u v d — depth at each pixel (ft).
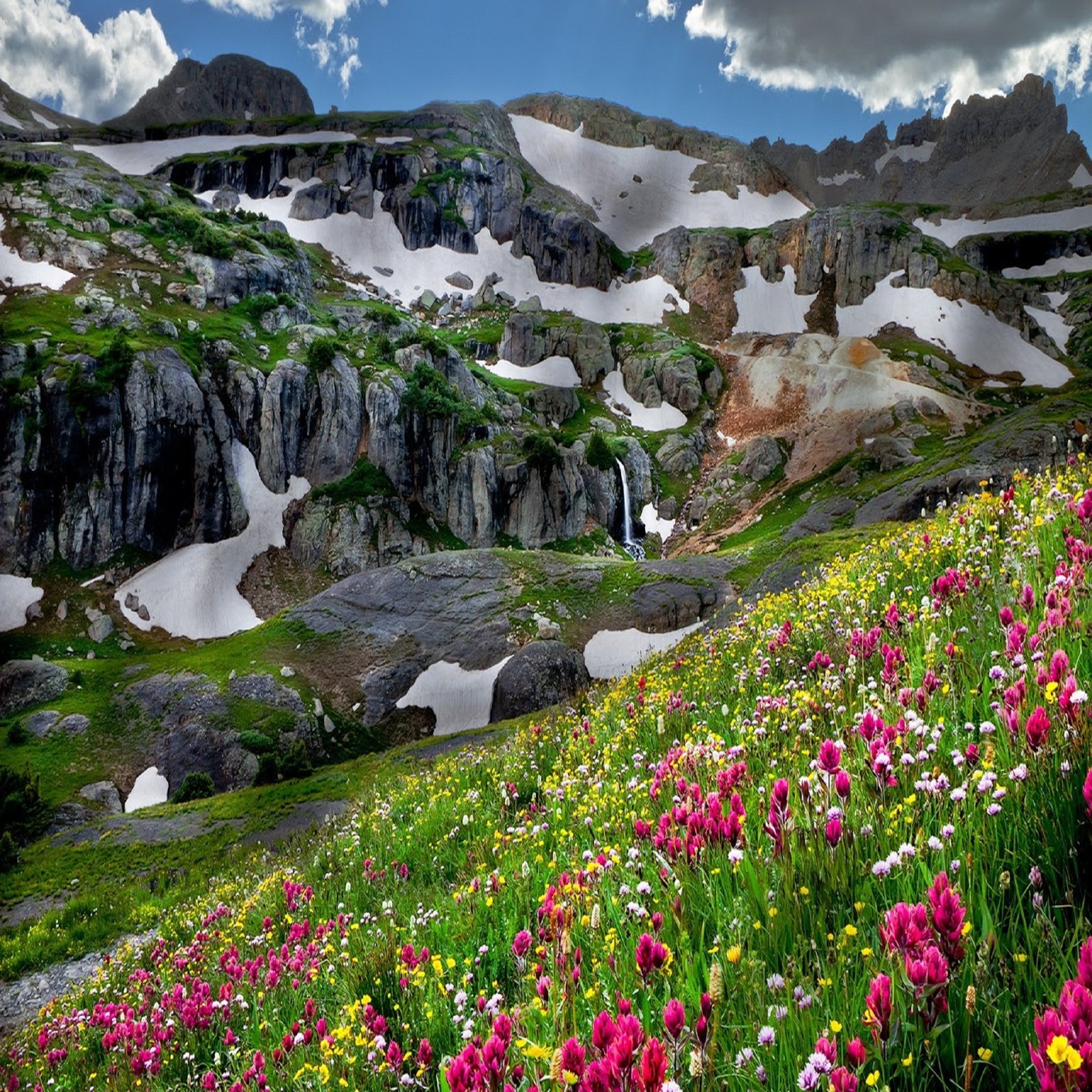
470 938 18.93
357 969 21.18
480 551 333.21
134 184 589.32
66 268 460.14
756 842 12.24
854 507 353.31
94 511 365.40
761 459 561.84
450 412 463.42
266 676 260.62
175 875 116.98
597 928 13.15
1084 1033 4.92
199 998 27.50
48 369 370.53
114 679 263.70
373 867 36.96
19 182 517.55
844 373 617.21
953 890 7.49
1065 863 8.66
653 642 282.77
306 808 141.49
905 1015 7.13
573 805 27.50
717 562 324.60
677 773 19.11
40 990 75.92
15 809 191.42
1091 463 28.43
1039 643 13.28
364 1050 15.20
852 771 13.00
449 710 263.90
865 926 9.25
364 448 452.76
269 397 431.43
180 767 225.56
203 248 506.89
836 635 26.68
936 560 27.71
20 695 251.19
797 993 8.12
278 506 424.05
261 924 41.96
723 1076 7.38
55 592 346.54
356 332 550.77
